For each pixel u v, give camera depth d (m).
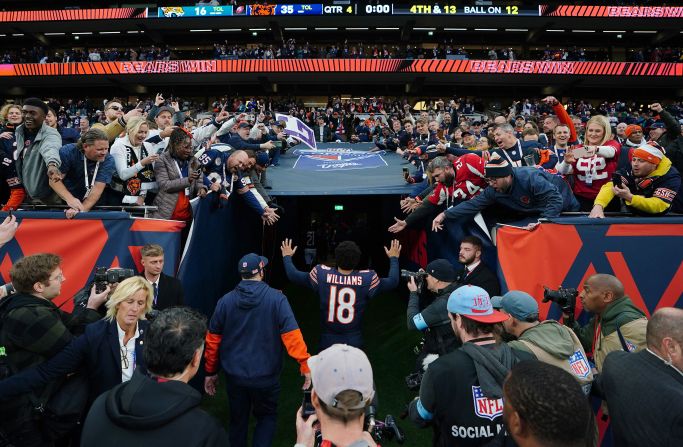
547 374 1.21
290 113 19.28
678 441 1.58
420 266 5.88
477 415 1.77
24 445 2.15
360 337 3.69
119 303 2.26
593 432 1.20
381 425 2.04
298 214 10.23
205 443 1.35
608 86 26.69
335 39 29.41
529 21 25.22
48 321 2.15
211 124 5.89
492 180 3.39
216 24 26.27
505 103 28.19
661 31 26.84
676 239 3.08
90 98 28.58
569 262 3.08
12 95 28.58
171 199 3.63
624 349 2.35
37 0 29.83
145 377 1.50
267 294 3.04
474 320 1.96
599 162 3.74
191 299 3.63
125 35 29.84
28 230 3.20
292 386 4.31
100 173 3.36
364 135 14.28
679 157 4.21
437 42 29.08
